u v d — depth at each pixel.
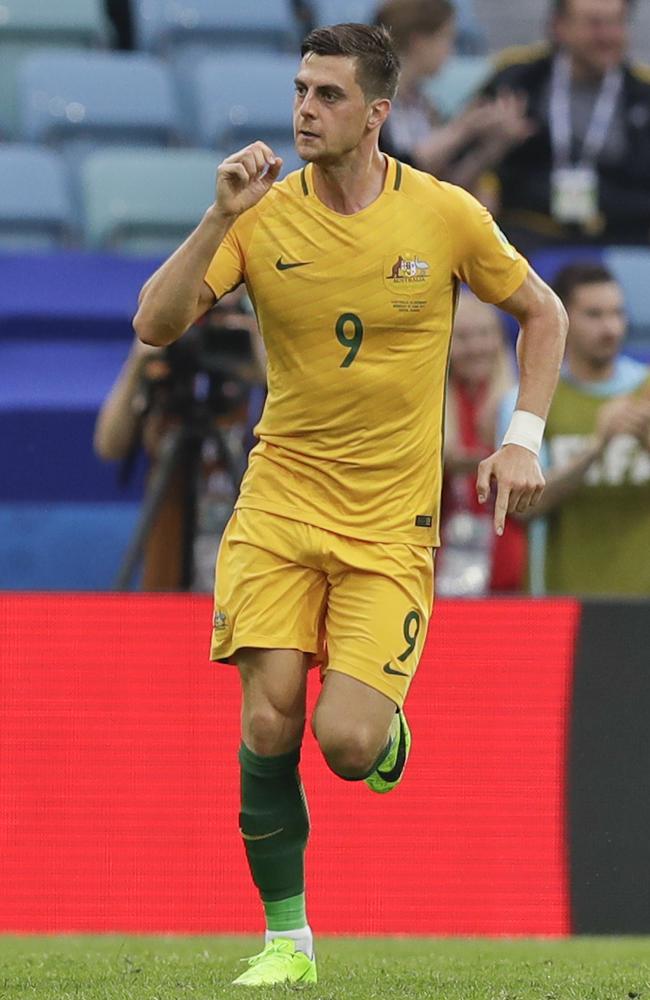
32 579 30.30
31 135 40.06
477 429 26.67
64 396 30.67
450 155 33.78
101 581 30.45
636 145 35.94
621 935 20.80
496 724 21.11
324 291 13.88
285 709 14.11
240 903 20.84
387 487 14.24
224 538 14.63
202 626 21.20
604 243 35.75
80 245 37.62
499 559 25.97
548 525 24.70
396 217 13.94
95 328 32.41
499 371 26.97
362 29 13.69
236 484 24.44
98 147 40.34
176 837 20.95
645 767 21.03
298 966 14.30
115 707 21.12
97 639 21.20
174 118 41.38
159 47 44.72
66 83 40.72
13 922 20.84
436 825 21.00
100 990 13.37
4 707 21.11
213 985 13.75
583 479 24.33
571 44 35.59
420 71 35.03
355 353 13.98
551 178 35.50
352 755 13.77
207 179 38.16
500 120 33.59
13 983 13.95
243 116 41.22
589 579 24.61
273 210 14.01
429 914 20.86
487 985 13.98
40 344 32.03
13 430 30.23
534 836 20.97
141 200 37.62
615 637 21.17
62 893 20.89
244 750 14.43
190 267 13.58
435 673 21.19
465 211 14.16
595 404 25.97
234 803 21.00
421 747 21.06
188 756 21.06
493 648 21.20
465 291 28.16
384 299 13.90
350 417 14.10
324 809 20.97
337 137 13.52
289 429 14.30
